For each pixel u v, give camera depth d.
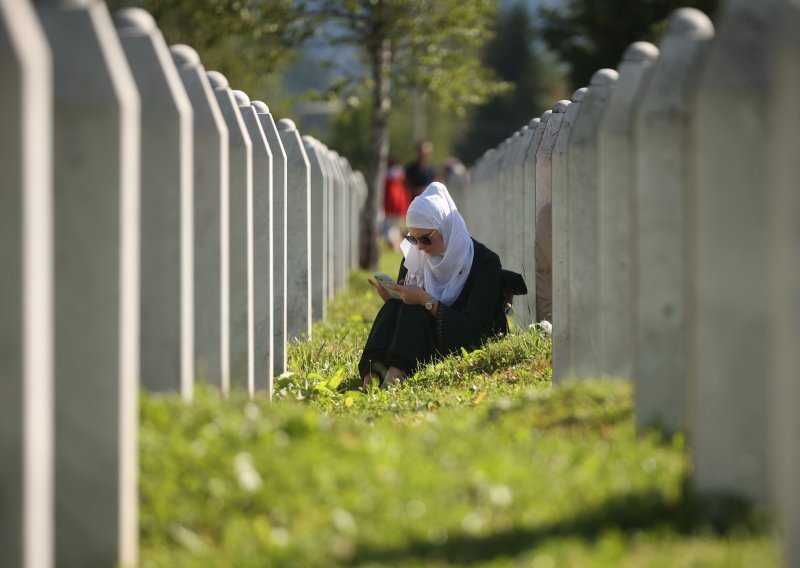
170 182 12.75
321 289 30.19
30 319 8.86
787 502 9.01
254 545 10.29
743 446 10.59
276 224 20.83
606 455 12.16
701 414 10.69
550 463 11.95
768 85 10.30
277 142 20.69
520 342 21.00
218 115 14.68
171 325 12.81
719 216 10.49
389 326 21.19
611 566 9.20
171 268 12.79
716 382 10.62
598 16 89.44
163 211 12.77
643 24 88.19
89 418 10.39
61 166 10.43
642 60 14.34
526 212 25.36
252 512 10.88
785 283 8.95
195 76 14.62
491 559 9.73
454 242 21.91
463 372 20.08
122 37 12.77
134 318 10.81
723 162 10.45
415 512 10.62
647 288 12.56
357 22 50.78
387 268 57.47
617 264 14.59
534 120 27.23
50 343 10.38
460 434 13.41
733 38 10.38
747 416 10.57
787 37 8.87
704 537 10.09
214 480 11.14
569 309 16.22
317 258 30.12
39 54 8.91
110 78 10.46
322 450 11.94
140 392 12.52
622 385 14.63
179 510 10.91
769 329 10.43
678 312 12.53
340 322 30.55
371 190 54.09
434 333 21.30
